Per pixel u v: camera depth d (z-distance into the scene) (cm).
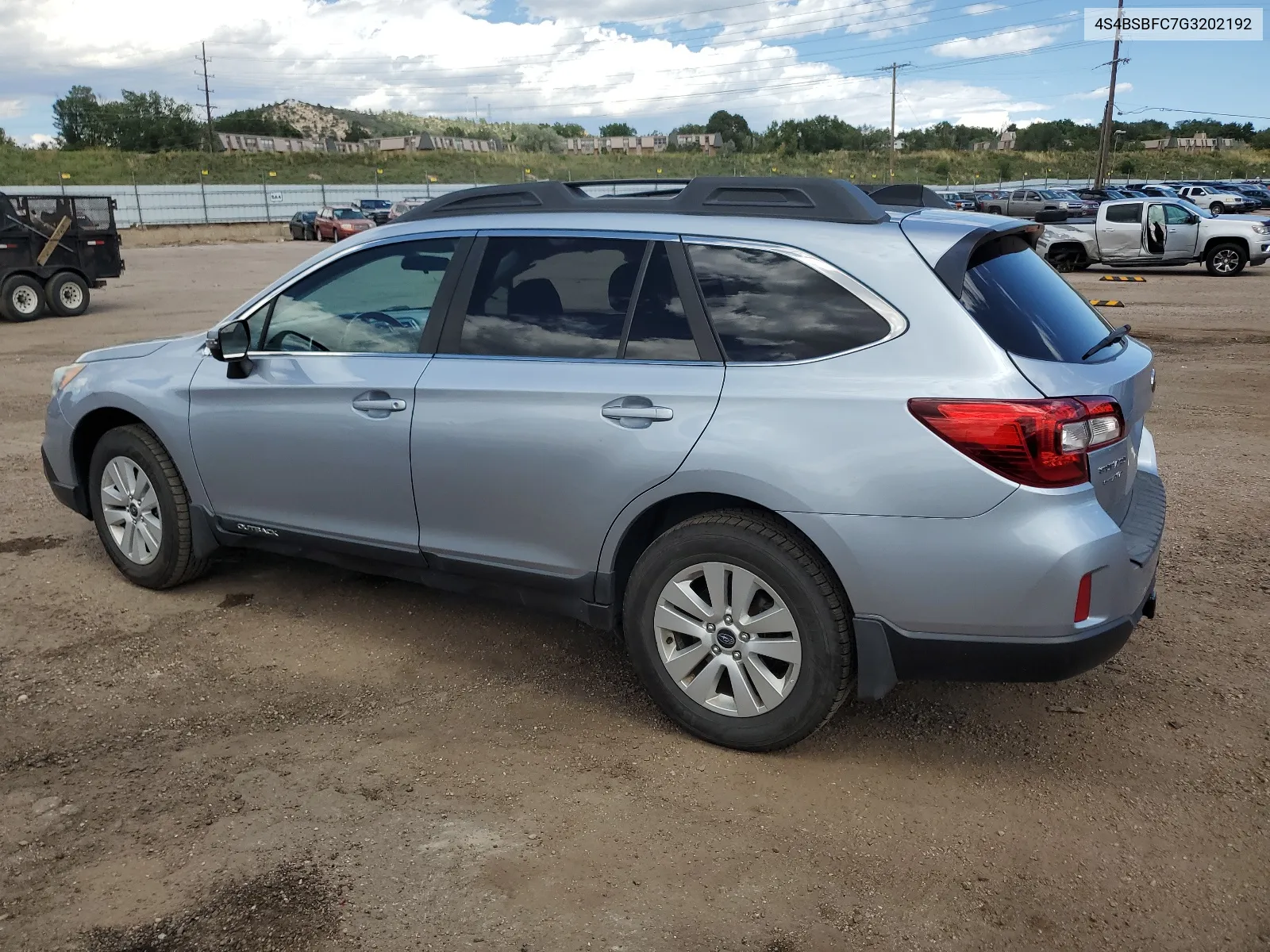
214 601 470
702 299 332
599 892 265
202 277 2484
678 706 343
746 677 330
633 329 341
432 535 384
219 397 430
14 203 1617
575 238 357
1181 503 605
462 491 369
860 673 312
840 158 9544
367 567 414
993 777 322
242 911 257
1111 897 264
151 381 456
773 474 306
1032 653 294
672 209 348
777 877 272
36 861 278
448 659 410
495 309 369
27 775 322
